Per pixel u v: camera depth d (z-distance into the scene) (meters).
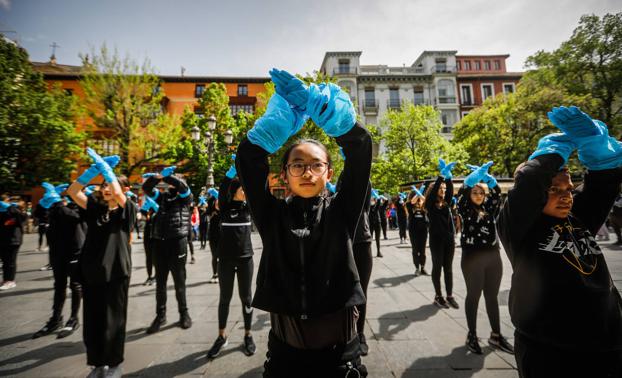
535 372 1.34
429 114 22.83
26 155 14.92
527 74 18.50
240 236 3.02
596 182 1.53
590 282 1.34
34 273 6.84
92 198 2.52
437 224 4.11
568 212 1.46
